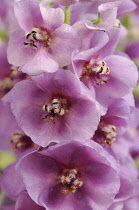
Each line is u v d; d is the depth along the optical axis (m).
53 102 0.24
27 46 0.25
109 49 0.25
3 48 0.26
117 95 0.25
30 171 0.24
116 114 0.26
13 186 0.26
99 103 0.25
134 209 0.28
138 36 0.34
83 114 0.24
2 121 0.26
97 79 0.25
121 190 0.26
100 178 0.25
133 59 0.34
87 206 0.25
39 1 0.25
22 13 0.25
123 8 0.27
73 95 0.24
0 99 0.27
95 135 0.26
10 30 0.26
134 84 0.25
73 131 0.24
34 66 0.24
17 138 0.26
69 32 0.25
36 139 0.24
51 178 0.25
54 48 0.25
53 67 0.24
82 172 0.25
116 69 0.25
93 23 0.25
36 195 0.24
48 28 0.25
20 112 0.25
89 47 0.25
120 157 0.27
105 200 0.25
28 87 0.24
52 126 0.25
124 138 0.29
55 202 0.25
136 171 0.28
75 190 0.25
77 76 0.24
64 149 0.24
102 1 0.26
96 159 0.25
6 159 0.31
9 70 0.27
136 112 0.28
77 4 0.26
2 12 0.27
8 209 0.28
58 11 0.24
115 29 0.25
